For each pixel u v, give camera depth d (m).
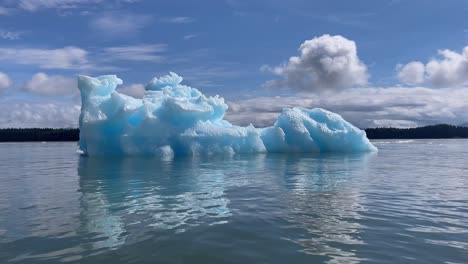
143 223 5.17
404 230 4.82
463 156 20.62
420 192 7.70
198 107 18.39
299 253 3.99
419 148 31.98
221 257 3.88
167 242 4.35
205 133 18.19
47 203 6.64
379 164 14.37
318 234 4.65
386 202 6.59
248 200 6.77
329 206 6.25
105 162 15.21
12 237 4.56
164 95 20.44
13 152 28.83
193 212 5.82
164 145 17.56
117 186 8.60
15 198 7.20
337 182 9.12
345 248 4.14
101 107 18.00
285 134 21.14
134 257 3.88
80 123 18.95
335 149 21.33
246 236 4.57
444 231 4.78
